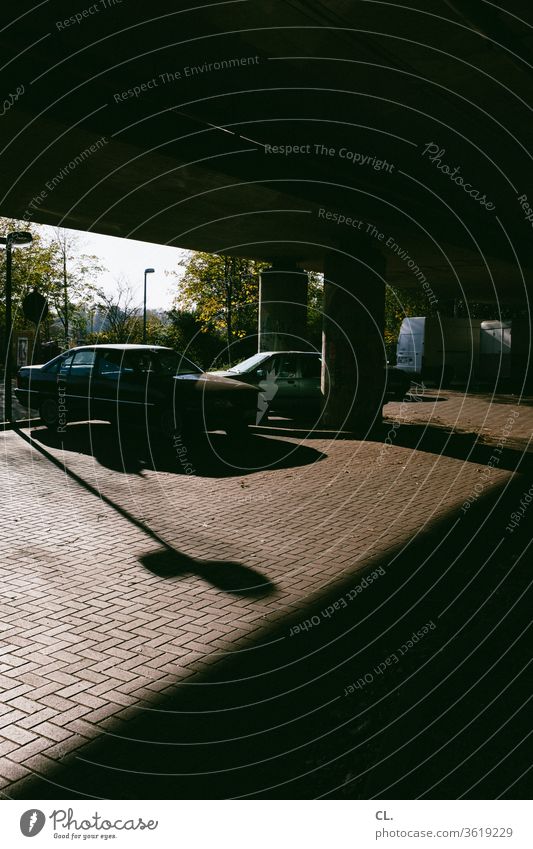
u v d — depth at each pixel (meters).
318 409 16.97
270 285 18.31
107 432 14.30
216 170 9.65
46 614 5.05
